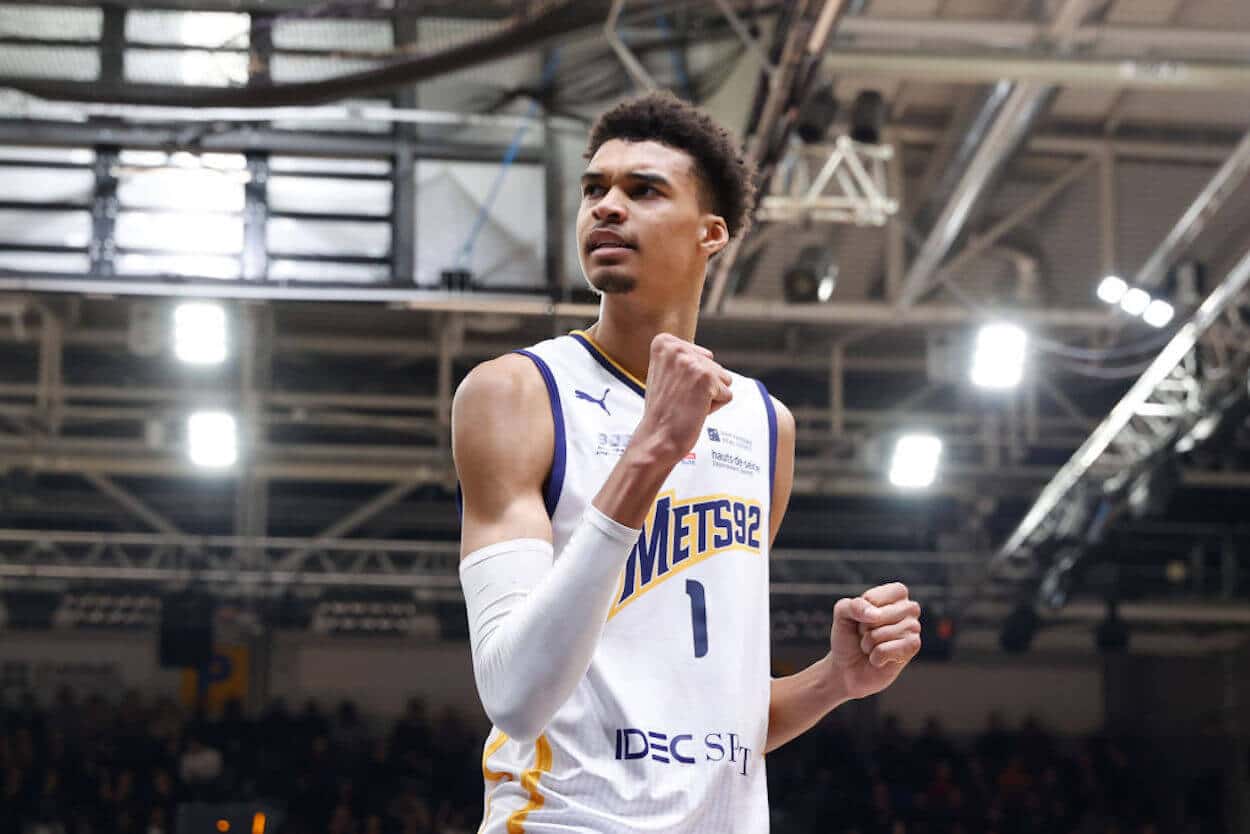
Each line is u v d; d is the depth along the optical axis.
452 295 15.14
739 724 4.21
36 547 32.16
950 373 26.72
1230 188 22.23
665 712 4.12
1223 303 22.27
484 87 15.41
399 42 14.61
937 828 33.66
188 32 14.67
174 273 15.12
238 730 33.31
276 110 15.17
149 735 32.81
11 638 36.25
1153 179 24.98
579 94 15.40
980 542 32.22
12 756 32.38
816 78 15.33
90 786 31.34
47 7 14.61
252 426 28.58
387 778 32.66
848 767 34.09
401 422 28.08
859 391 30.95
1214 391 24.02
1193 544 33.16
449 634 34.31
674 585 4.24
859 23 19.16
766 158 16.78
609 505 3.79
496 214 15.33
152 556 32.25
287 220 15.30
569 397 4.40
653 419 3.85
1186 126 24.16
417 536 33.72
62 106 14.80
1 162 15.15
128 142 15.27
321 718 34.03
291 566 31.70
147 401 29.73
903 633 4.68
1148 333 26.36
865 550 33.31
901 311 24.34
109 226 15.16
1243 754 37.56
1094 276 26.19
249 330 27.59
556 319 19.30
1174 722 39.00
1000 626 33.19
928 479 27.80
